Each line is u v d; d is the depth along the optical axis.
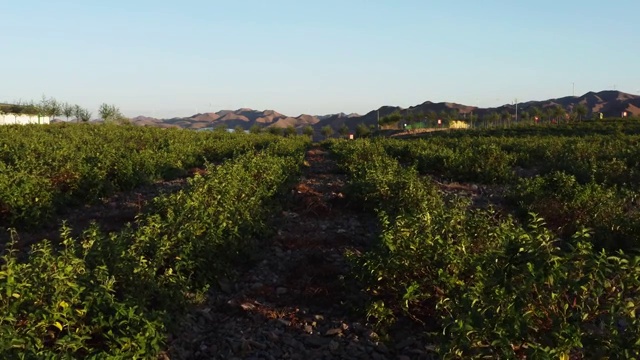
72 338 5.20
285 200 13.66
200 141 30.09
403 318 6.70
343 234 10.75
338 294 7.55
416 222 7.31
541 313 4.47
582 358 4.27
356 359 5.91
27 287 5.48
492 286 4.88
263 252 9.57
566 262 4.57
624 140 31.73
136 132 36.94
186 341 6.24
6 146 20.84
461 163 18.34
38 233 11.01
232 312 7.14
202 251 7.84
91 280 5.90
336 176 20.16
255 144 37.50
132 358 5.05
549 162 20.31
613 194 11.25
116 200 14.48
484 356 4.35
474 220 7.59
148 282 6.47
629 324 4.10
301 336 6.46
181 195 10.45
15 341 4.78
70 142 26.73
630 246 9.08
